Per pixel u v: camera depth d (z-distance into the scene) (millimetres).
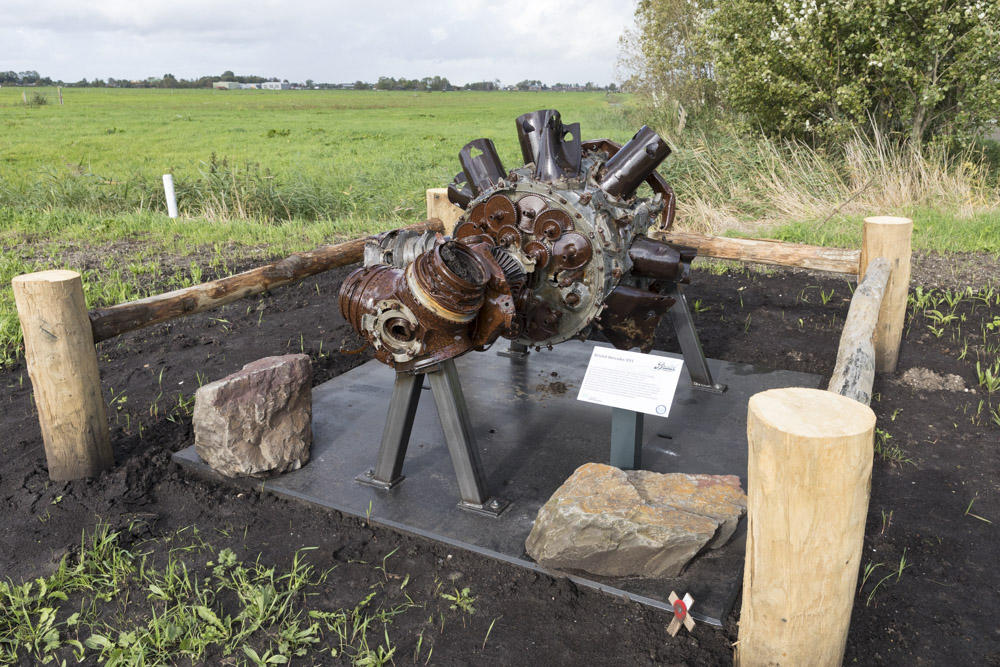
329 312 6141
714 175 10391
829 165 10328
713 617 2441
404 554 2896
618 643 2385
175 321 5844
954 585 2666
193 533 3059
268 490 3361
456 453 3092
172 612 2545
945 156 10109
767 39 10773
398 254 3111
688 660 2301
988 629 2445
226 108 51562
